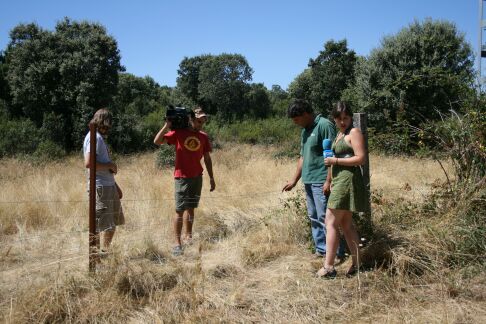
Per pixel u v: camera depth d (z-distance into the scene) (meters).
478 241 4.28
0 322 3.26
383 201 5.34
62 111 23.25
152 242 4.86
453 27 18.17
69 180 9.23
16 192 7.71
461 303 3.54
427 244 4.32
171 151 12.99
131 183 8.94
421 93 14.35
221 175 9.42
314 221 4.68
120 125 23.17
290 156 14.02
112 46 23.75
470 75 5.75
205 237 5.53
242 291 3.79
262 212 6.43
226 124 34.19
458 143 5.26
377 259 4.38
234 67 40.25
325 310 3.54
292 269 4.34
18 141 19.39
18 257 4.74
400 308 3.50
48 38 22.88
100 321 3.37
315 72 33.94
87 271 4.00
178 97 41.59
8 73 23.56
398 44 17.97
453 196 5.03
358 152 3.88
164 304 3.55
